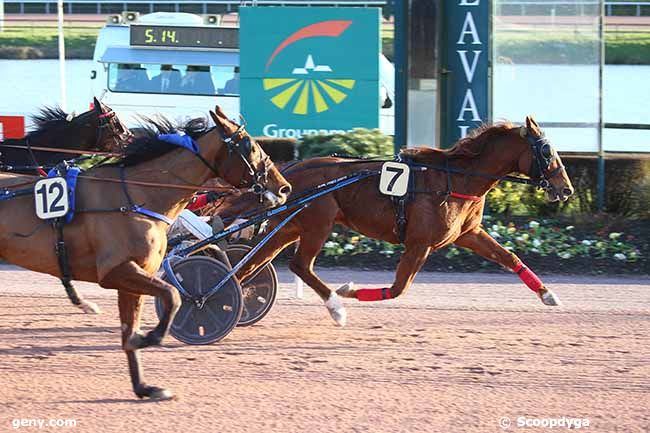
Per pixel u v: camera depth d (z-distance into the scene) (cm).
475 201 1040
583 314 1113
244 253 1047
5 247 805
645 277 1349
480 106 1559
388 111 2225
